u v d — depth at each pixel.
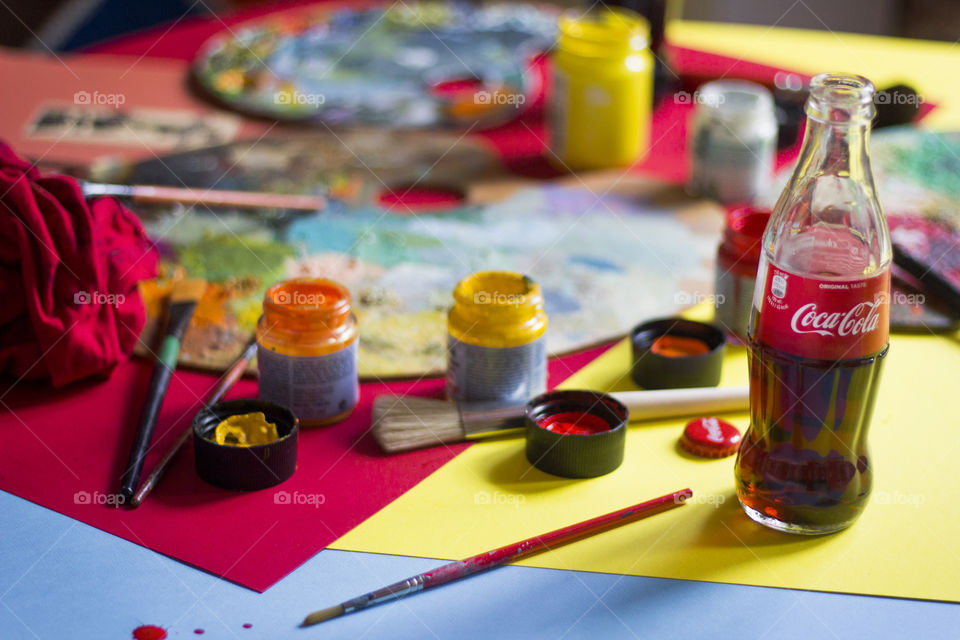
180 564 0.83
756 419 0.88
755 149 1.42
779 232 0.85
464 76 1.74
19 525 0.87
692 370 1.05
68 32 2.28
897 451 0.97
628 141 1.53
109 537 0.86
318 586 0.81
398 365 1.09
